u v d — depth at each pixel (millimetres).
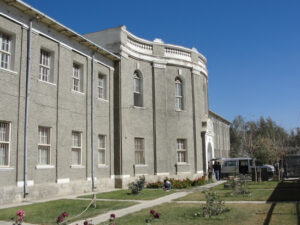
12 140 15719
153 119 27719
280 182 26125
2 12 15758
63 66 19781
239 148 67812
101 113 23297
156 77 28312
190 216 11141
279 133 67188
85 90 21781
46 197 17406
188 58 31062
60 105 19219
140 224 10062
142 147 26688
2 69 15508
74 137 20703
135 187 18938
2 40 16109
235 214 11273
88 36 26609
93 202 13953
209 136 33344
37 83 17625
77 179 20203
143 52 27844
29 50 17062
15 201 15430
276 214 11062
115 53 25281
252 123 72625
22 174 16031
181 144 29578
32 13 17188
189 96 30625
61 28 19234
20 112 16281
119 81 24953
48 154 18219
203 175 30438
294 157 32062
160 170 27203
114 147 24422
